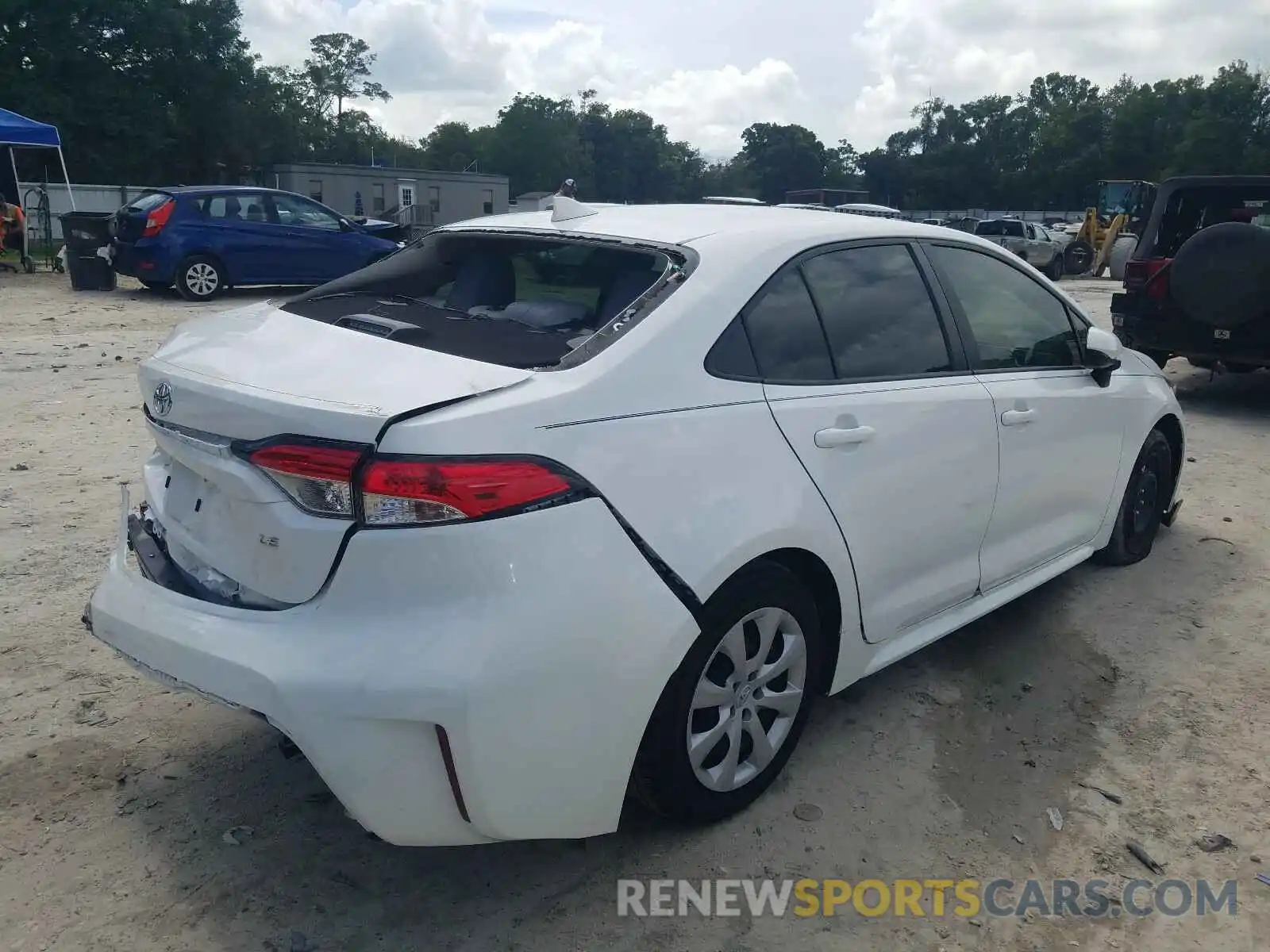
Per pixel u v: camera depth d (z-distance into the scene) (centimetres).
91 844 281
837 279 325
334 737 222
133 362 941
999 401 369
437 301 320
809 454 293
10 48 4078
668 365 267
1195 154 8644
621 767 250
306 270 1533
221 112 4688
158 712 347
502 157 9969
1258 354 812
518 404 237
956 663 401
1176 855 289
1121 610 448
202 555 259
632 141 10894
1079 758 336
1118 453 455
